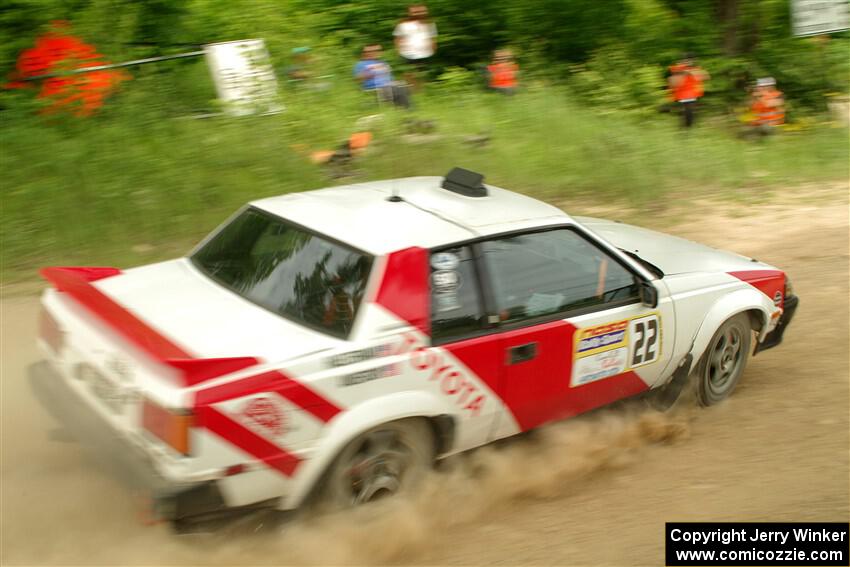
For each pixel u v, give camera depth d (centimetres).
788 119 1945
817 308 892
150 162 1161
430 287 490
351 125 1441
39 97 1284
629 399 611
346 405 452
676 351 615
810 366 755
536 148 1424
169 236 1041
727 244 1103
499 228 529
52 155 1126
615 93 1784
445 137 1433
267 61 1458
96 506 489
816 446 603
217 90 1427
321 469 448
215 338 452
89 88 1272
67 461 533
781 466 574
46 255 954
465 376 498
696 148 1520
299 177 1229
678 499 532
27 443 552
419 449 499
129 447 436
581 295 556
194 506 415
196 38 1541
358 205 543
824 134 1812
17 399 614
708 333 629
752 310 672
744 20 2014
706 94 1959
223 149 1241
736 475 563
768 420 649
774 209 1279
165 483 412
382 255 481
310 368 441
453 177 583
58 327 502
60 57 1309
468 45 2106
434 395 485
